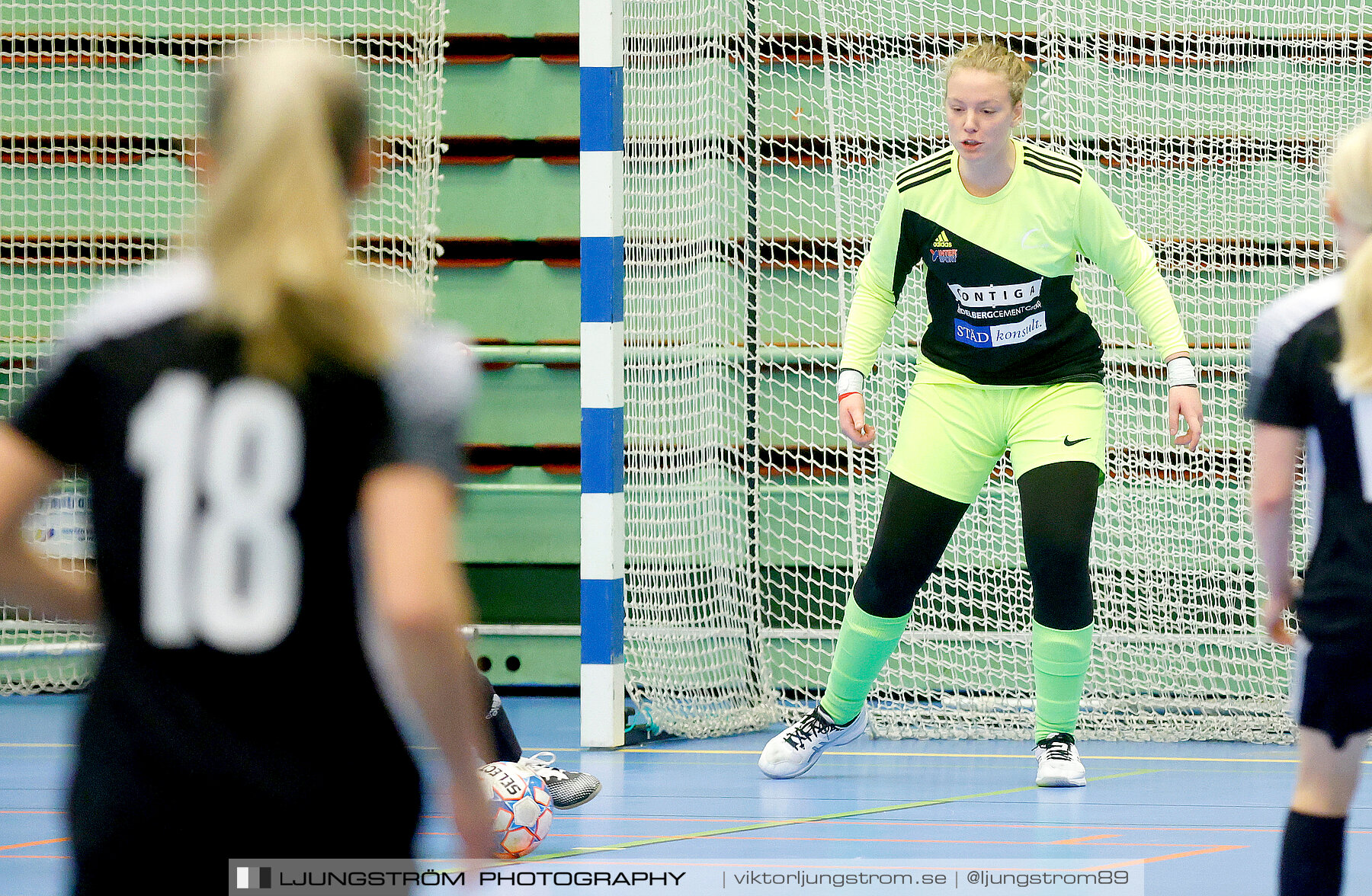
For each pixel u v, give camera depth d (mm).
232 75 4738
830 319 19875
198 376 4574
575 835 12344
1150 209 19422
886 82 19672
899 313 19938
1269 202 19234
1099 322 19516
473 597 21422
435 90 20844
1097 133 19391
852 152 19781
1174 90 19266
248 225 4535
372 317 4562
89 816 4406
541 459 21297
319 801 4414
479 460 21250
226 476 4523
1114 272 14328
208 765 4387
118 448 4613
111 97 20938
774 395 19984
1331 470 7348
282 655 4480
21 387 21016
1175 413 14125
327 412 4527
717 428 19188
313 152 4586
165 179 21000
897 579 14609
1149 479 19328
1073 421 14133
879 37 19672
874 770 15852
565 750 16859
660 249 17875
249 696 4465
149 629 4523
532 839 11547
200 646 4484
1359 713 7156
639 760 16266
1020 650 19391
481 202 21250
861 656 14969
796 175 19812
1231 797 14281
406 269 19812
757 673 19484
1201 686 18891
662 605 18203
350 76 4820
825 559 19891
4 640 20953
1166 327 14219
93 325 4750
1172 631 19266
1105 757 16812
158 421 4574
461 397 4703
